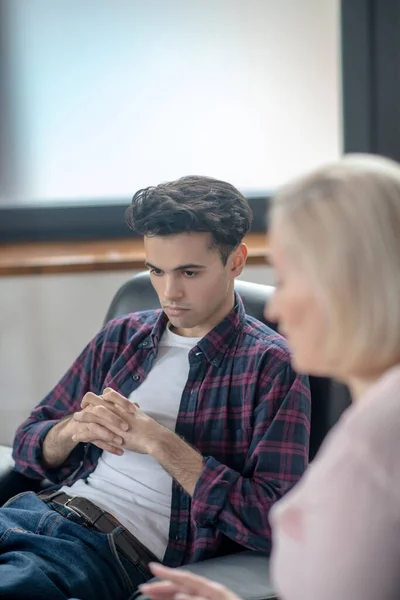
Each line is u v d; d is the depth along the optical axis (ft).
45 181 11.69
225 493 6.18
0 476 7.48
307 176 3.86
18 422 11.37
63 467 7.41
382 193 3.67
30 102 11.48
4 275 10.73
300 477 6.30
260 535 6.11
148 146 11.60
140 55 11.35
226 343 6.82
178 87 11.43
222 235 6.40
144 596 5.15
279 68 11.31
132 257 10.75
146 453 6.43
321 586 3.53
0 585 5.76
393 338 3.65
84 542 6.39
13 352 11.20
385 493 3.45
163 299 6.63
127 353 7.28
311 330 3.80
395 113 11.23
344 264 3.61
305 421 6.47
